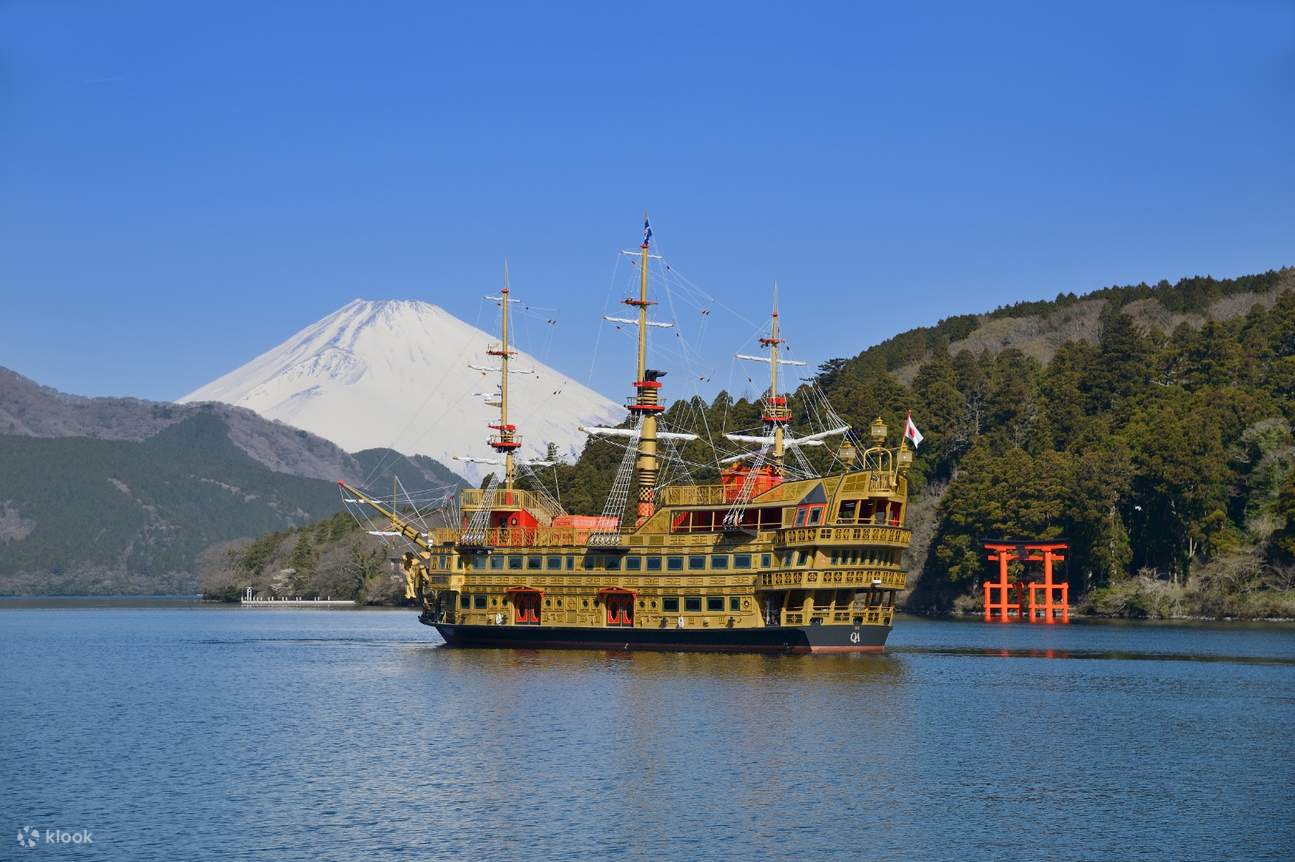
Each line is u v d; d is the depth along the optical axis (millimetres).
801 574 119750
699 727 87938
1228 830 63375
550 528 133750
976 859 59188
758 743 82688
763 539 123750
